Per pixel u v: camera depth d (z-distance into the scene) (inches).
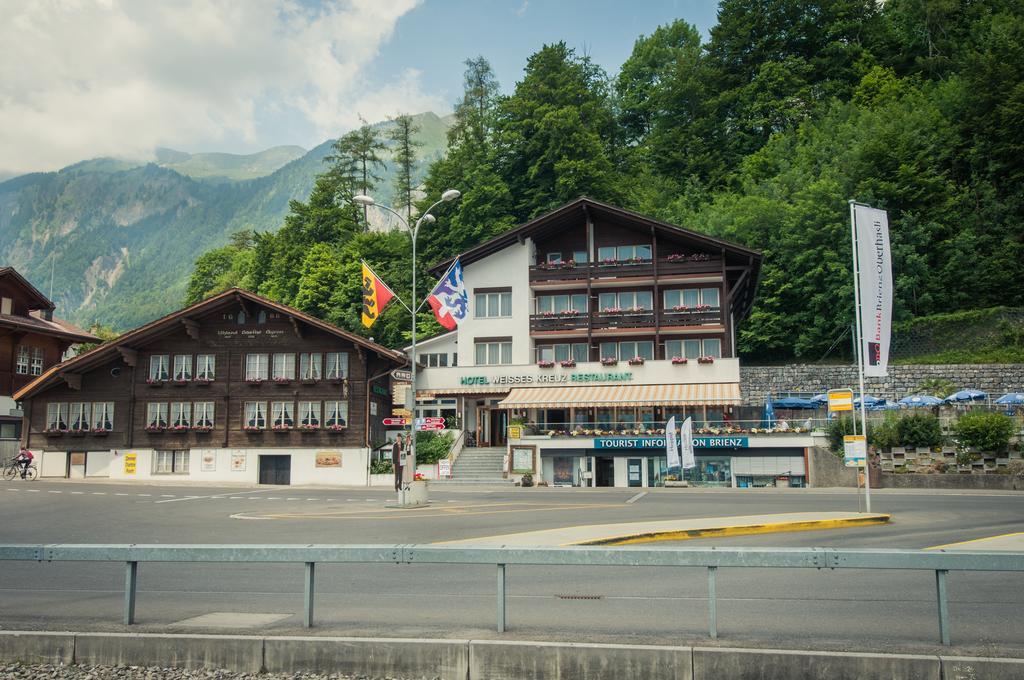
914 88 3154.5
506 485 1750.7
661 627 348.5
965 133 2878.9
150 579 499.5
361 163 4092.0
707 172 3420.3
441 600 421.7
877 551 306.2
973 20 3454.7
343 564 567.2
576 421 2030.0
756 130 3472.0
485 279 2183.8
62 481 1808.6
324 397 1937.7
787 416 2053.4
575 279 2126.0
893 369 2241.6
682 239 2101.4
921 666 283.7
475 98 3543.3
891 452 1596.9
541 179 2888.8
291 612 387.9
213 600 424.8
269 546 340.8
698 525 768.9
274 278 3277.6
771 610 391.9
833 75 3558.1
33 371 2423.7
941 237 2642.7
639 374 1995.6
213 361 1982.0
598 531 716.7
